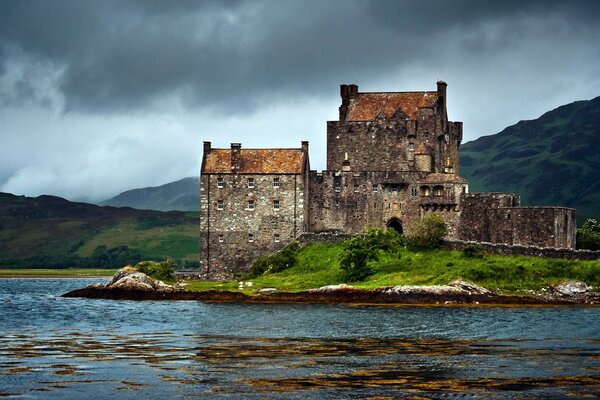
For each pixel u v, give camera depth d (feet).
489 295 460.55
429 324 356.59
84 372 238.07
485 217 552.41
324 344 293.84
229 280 572.92
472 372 238.68
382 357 264.31
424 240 529.86
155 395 211.61
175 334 321.93
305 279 516.73
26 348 282.15
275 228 573.74
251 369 243.19
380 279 493.77
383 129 611.47
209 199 579.89
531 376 233.14
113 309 430.20
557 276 472.85
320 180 592.19
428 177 579.48
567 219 536.83
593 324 353.92
